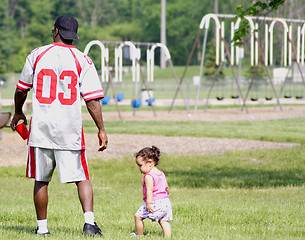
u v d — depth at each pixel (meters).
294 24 151.88
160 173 18.81
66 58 17.73
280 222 22.78
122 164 46.28
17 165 45.00
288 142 60.59
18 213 24.81
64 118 17.58
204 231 20.27
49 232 18.59
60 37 17.98
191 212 24.80
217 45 98.56
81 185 18.19
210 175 39.97
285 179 37.97
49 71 17.61
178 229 20.72
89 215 17.97
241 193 32.09
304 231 20.77
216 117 95.25
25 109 99.75
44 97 17.59
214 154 51.97
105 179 39.22
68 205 27.64
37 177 17.81
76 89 17.72
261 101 140.38
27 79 18.05
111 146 57.12
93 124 76.81
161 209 18.52
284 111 109.12
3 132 69.56
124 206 27.34
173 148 56.09
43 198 18.22
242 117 95.12
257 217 23.67
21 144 57.84
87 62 18.03
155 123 82.94
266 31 97.31
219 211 24.92
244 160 47.97
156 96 180.88
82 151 17.95
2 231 19.19
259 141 61.47
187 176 39.41
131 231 20.19
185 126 78.06
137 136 65.69
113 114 101.69
